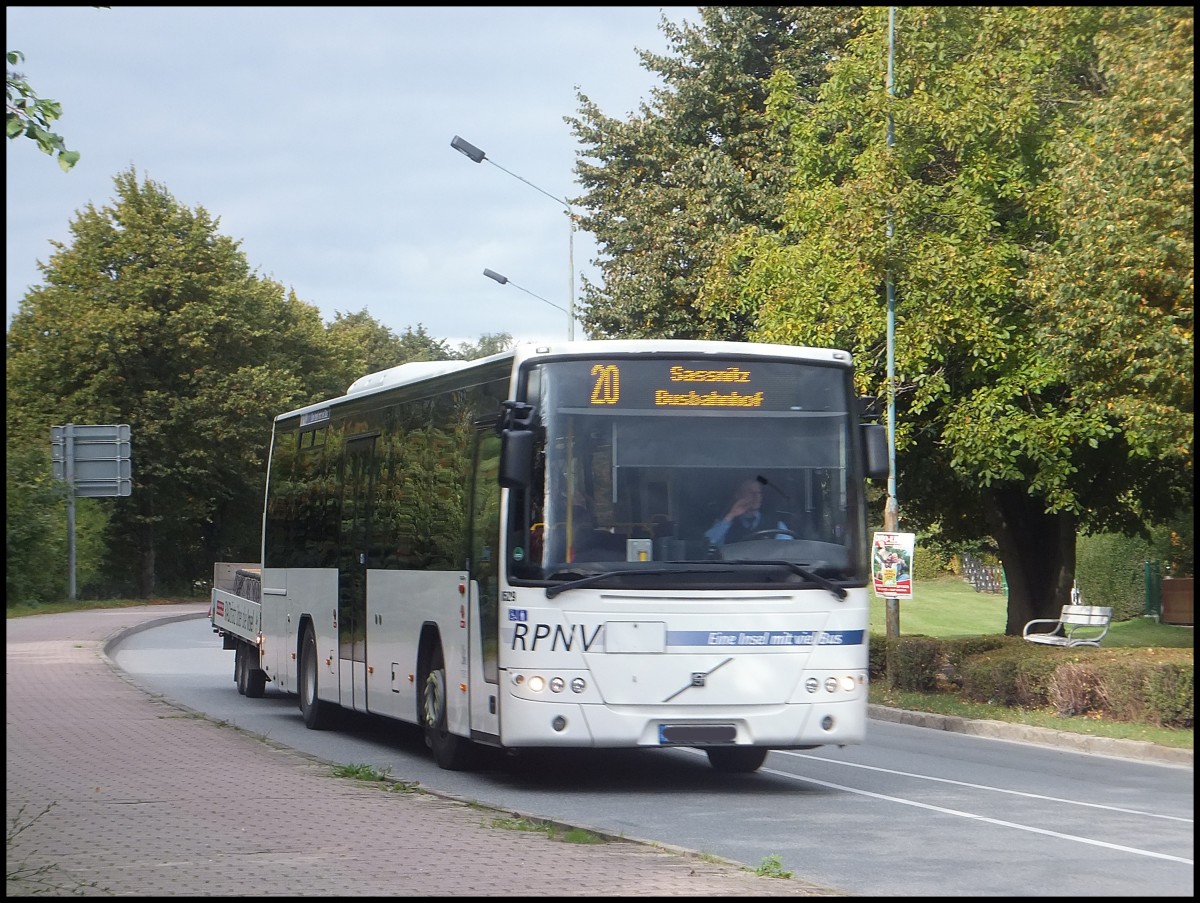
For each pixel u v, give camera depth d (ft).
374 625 53.88
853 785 44.29
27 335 211.82
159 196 217.15
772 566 41.42
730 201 117.91
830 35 121.80
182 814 35.24
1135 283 60.08
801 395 42.78
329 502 60.75
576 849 30.35
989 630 150.00
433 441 49.03
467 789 43.09
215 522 230.48
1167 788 43.83
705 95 124.77
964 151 78.95
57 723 59.11
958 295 78.33
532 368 41.81
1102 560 144.25
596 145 137.28
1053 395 85.92
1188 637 116.57
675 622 40.78
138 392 211.82
